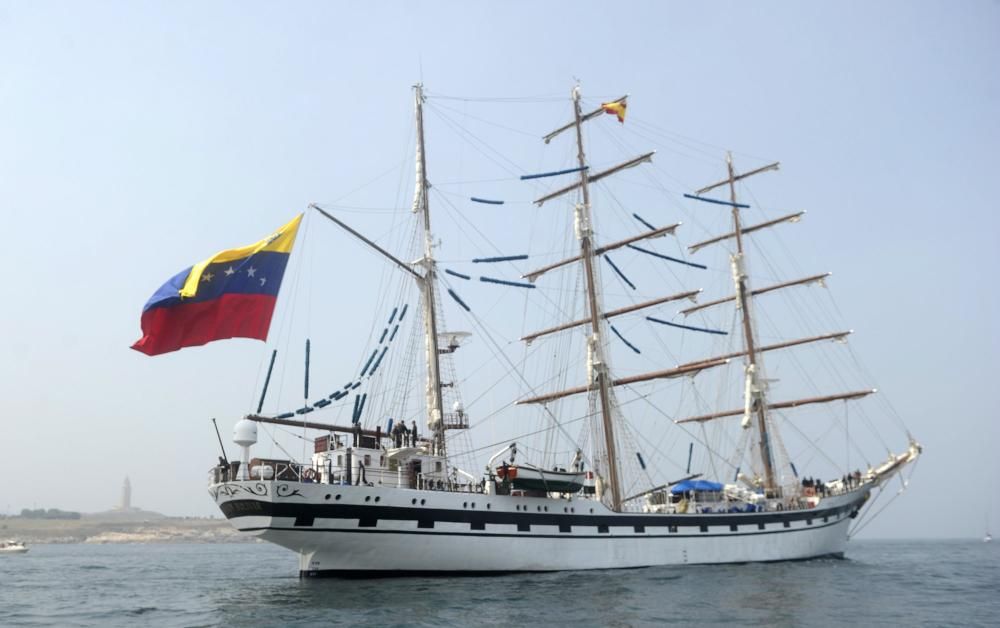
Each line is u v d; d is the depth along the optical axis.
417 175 55.25
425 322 52.81
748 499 63.94
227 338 41.47
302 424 42.12
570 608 32.59
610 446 59.59
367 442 43.97
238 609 33.34
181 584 48.97
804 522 61.75
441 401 51.34
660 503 62.41
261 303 42.16
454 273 55.69
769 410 73.69
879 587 44.28
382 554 40.41
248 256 41.84
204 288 40.34
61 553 131.12
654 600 35.75
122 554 124.31
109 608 35.81
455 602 33.47
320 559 40.03
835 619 31.83
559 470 45.72
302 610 31.41
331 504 38.31
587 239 63.91
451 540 41.81
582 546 47.25
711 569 51.72
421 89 56.69
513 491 45.59
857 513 69.19
